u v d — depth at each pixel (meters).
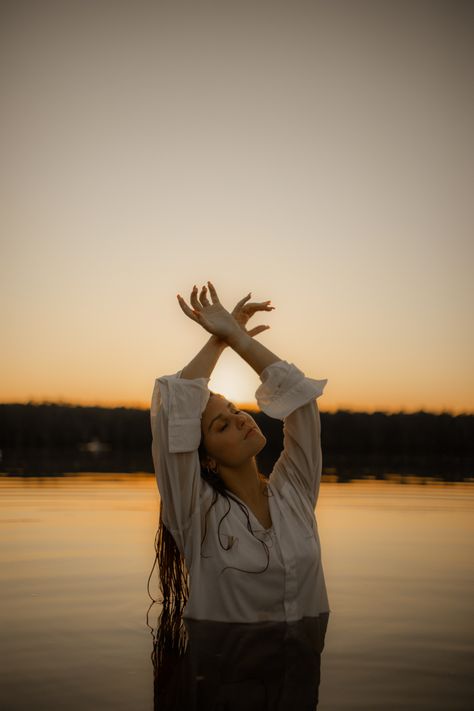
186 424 3.17
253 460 3.39
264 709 2.04
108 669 2.40
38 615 3.11
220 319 3.38
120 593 3.53
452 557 4.45
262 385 3.26
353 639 2.77
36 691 2.18
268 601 3.10
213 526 3.20
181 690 2.20
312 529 3.29
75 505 6.76
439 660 2.51
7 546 4.72
